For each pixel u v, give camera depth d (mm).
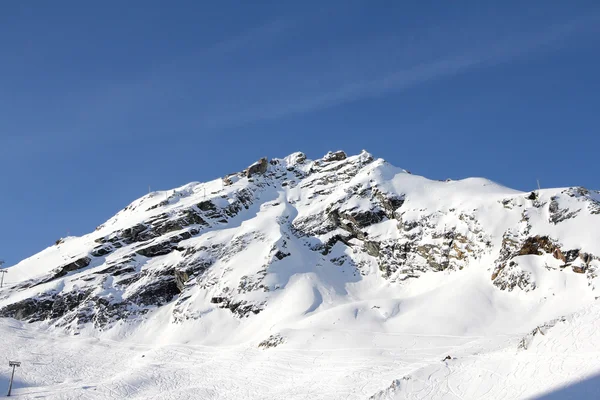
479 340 104812
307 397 83438
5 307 160750
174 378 109438
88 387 105562
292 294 150000
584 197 139375
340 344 110688
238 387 98188
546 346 62938
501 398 56688
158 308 161500
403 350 104562
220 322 147125
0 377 113500
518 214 149500
